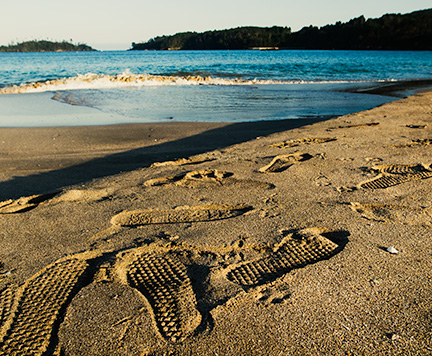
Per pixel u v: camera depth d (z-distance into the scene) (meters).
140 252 2.24
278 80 17.22
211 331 1.56
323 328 1.55
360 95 12.26
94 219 2.66
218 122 8.02
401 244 2.25
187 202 2.94
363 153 4.22
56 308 1.76
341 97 11.82
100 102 11.08
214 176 3.57
